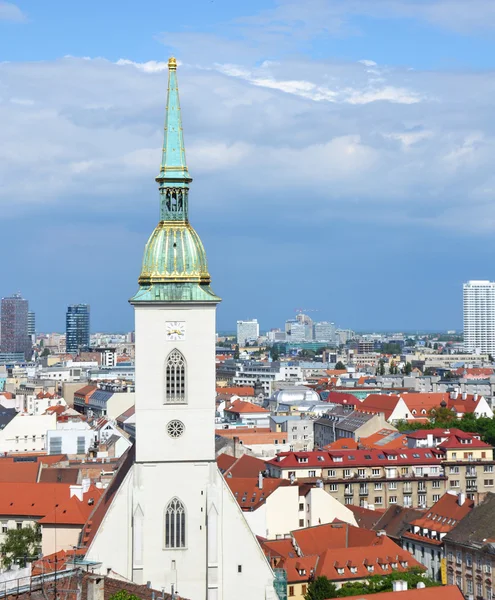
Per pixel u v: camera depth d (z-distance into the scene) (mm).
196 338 162500
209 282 164625
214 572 160500
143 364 162000
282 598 162250
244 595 161625
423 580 196500
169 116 165375
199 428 162250
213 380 162625
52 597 114375
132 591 126938
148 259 163125
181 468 161750
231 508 161750
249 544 161750
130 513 160625
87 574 122188
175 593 155375
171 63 166625
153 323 162000
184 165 164625
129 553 160500
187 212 165250
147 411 161750
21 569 123125
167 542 161500
